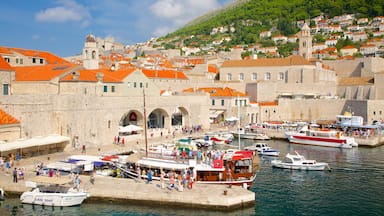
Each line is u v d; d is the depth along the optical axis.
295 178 50.94
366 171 54.69
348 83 122.44
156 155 49.81
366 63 139.12
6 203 38.22
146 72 109.19
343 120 93.00
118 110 68.94
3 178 41.91
